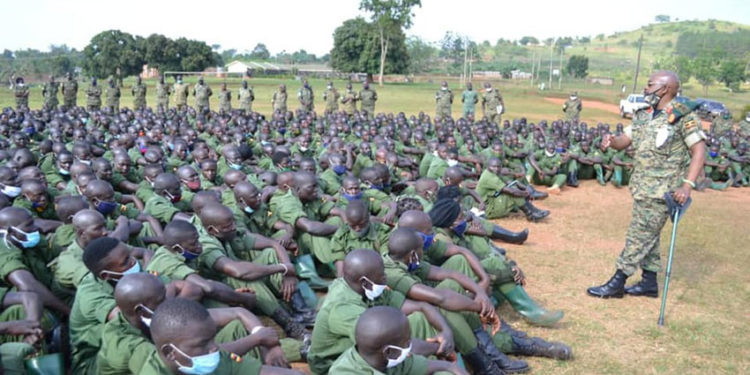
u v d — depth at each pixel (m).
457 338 4.69
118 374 3.78
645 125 6.64
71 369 4.41
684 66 68.69
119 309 3.89
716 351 5.59
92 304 4.16
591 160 14.59
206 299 4.81
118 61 74.19
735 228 10.42
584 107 43.09
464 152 13.61
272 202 7.17
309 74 84.06
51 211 7.07
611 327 6.12
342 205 7.59
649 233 6.72
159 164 8.80
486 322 5.14
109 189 6.34
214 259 5.25
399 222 5.34
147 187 7.98
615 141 7.02
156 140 12.95
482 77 88.62
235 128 14.00
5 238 4.87
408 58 81.69
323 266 7.07
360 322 3.19
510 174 12.58
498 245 9.08
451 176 8.45
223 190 8.04
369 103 24.33
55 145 10.55
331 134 14.65
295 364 5.23
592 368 5.23
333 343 4.12
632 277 7.63
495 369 4.85
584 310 6.57
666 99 6.50
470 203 10.09
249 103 24.86
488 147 14.70
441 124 17.77
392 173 10.94
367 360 3.24
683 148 6.46
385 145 12.80
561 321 6.25
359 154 12.02
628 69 107.00
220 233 5.46
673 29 177.62
